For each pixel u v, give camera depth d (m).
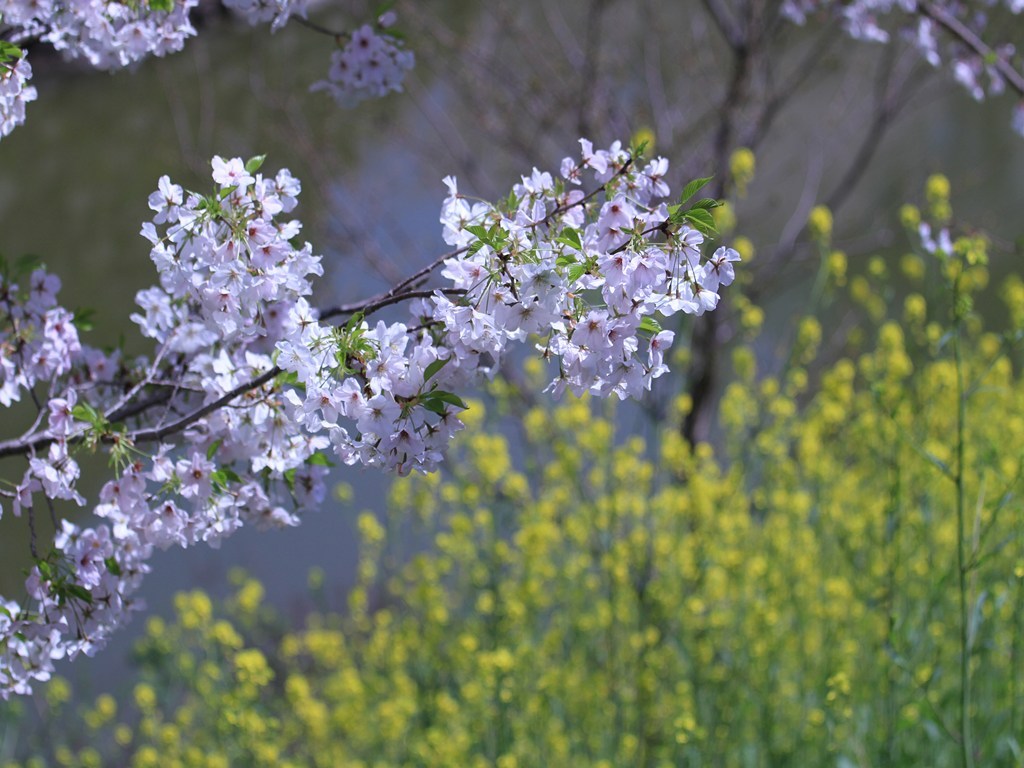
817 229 8.02
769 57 10.77
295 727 8.44
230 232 3.26
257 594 9.12
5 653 3.77
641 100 11.01
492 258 3.00
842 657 6.97
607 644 7.61
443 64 11.05
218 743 8.20
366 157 13.05
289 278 3.32
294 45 14.56
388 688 8.38
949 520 7.85
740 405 8.30
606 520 7.41
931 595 6.72
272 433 3.85
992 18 8.72
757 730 7.34
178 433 4.21
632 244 2.96
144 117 16.34
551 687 7.34
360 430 3.09
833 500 7.92
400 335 3.11
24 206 15.83
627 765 7.03
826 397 8.29
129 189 16.11
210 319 3.65
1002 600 5.18
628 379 3.07
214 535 3.88
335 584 10.98
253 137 13.02
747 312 8.45
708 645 7.11
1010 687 6.07
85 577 3.76
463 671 7.70
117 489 3.82
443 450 3.22
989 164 15.66
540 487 8.49
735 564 7.36
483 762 7.20
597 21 10.57
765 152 12.10
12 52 3.59
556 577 8.01
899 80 10.95
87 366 4.60
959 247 5.38
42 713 9.35
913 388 8.12
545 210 3.27
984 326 14.16
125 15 4.19
